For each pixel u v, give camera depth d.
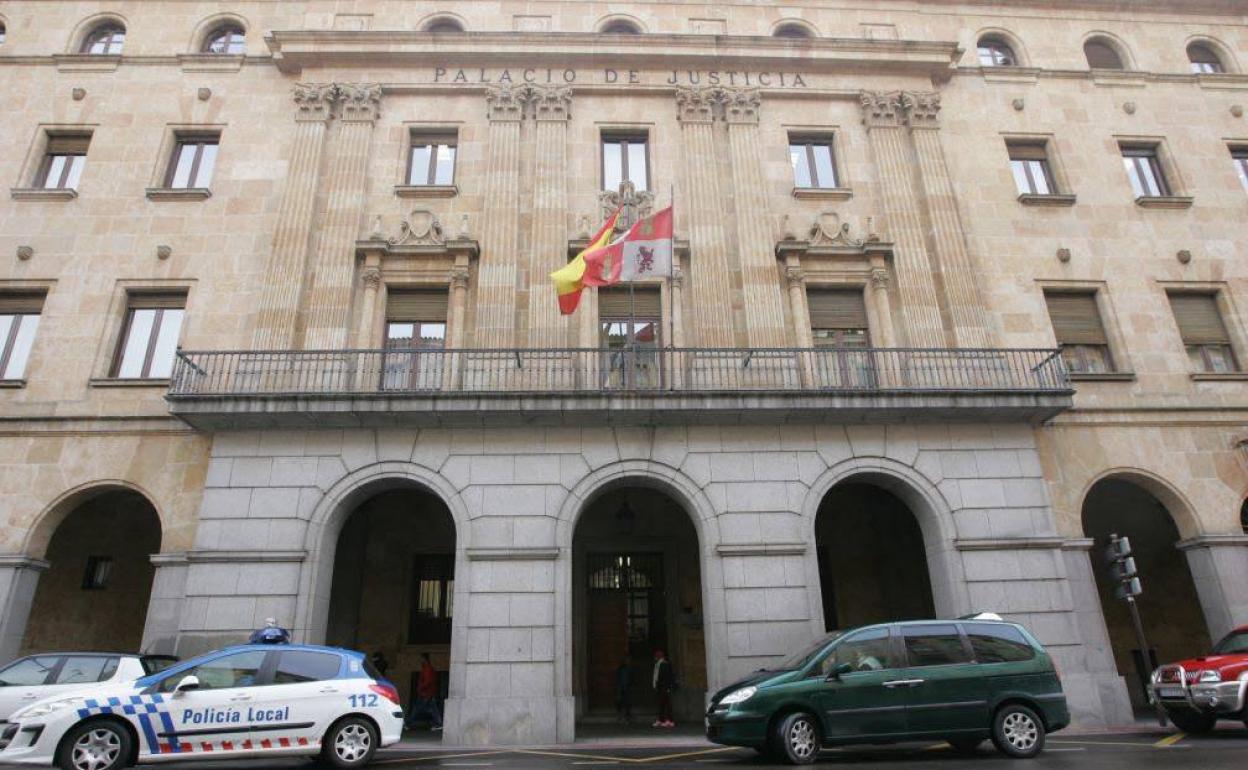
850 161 16.67
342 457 13.02
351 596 15.16
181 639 11.94
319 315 14.52
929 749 9.77
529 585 12.38
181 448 13.55
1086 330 15.70
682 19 18.03
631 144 16.83
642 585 16.27
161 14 17.55
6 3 17.44
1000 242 16.12
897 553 16.47
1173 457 14.45
